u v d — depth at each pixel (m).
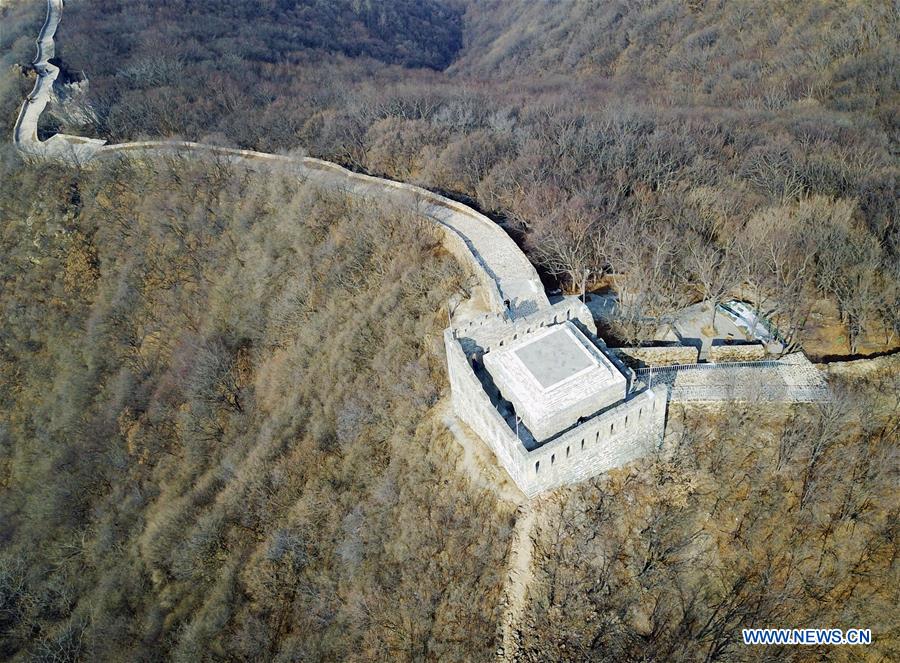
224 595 58.69
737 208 70.25
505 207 81.88
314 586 56.12
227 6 163.12
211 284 87.88
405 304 71.31
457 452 56.19
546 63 172.12
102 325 87.00
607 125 89.88
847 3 130.00
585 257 67.88
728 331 59.75
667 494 50.41
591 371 50.72
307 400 69.56
